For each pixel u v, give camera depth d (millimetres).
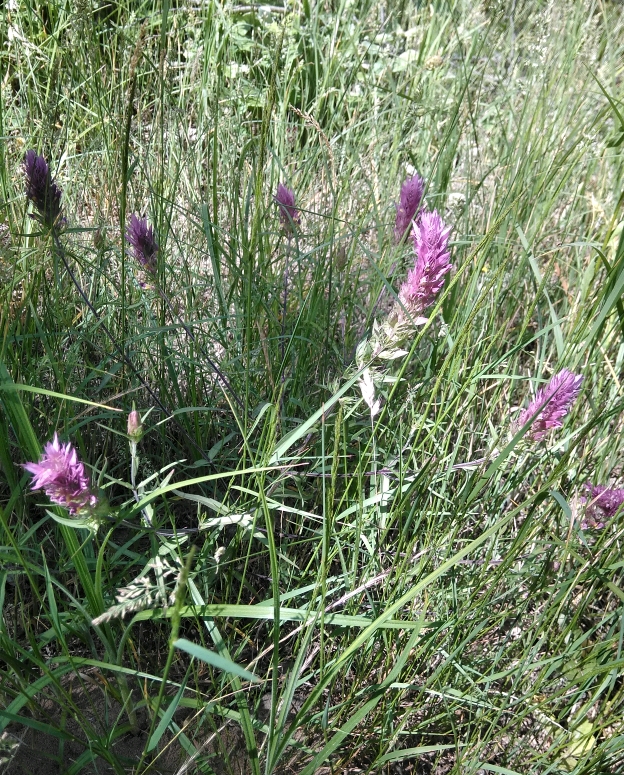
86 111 679
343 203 711
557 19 908
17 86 750
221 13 781
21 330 479
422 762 443
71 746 386
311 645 448
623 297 509
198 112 729
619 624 467
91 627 397
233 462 516
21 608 392
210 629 351
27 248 471
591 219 799
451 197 750
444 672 440
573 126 854
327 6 952
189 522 505
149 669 428
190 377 525
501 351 660
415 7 1028
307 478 528
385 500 453
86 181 652
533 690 425
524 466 540
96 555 414
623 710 444
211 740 387
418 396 518
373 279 643
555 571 493
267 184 689
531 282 714
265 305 537
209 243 525
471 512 491
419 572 425
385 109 854
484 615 470
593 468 557
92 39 640
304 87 903
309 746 420
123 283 484
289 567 472
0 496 469
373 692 395
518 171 702
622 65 1005
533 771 431
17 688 376
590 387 588
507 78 959
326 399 531
